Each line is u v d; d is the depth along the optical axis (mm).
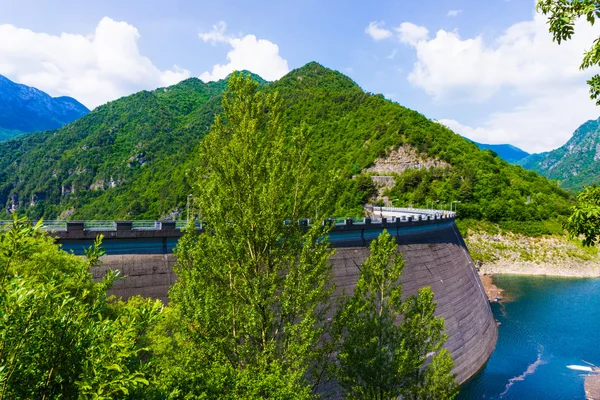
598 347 62250
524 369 54844
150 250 33281
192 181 20094
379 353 20844
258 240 18203
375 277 24266
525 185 168375
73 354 9219
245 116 19531
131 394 10344
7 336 8102
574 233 11094
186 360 15711
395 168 166375
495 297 92062
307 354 18344
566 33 10977
